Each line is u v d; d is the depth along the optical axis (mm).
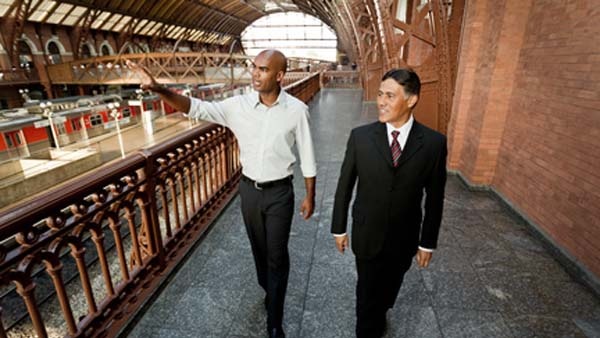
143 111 20562
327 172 4648
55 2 21953
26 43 23594
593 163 2275
